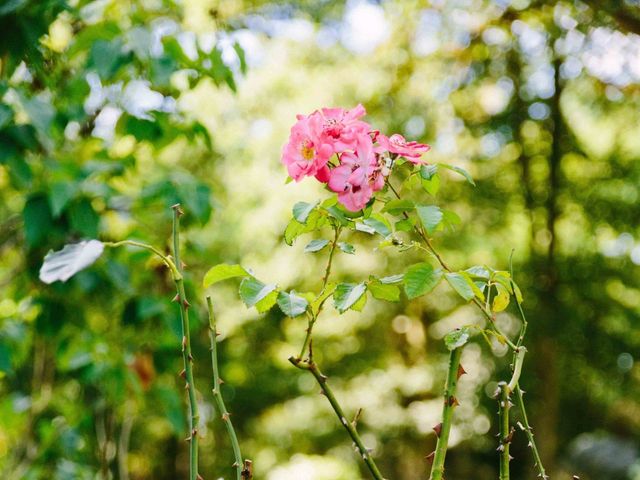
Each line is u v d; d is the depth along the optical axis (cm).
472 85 765
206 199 271
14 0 226
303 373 1204
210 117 757
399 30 715
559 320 841
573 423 1153
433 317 1023
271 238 853
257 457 1189
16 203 320
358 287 140
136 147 284
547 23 571
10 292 290
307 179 843
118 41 235
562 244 884
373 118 838
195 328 271
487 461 1174
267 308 145
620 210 861
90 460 357
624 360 928
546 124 831
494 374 988
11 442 351
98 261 252
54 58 270
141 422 841
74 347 281
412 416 1030
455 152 856
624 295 891
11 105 223
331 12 748
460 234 855
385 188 149
